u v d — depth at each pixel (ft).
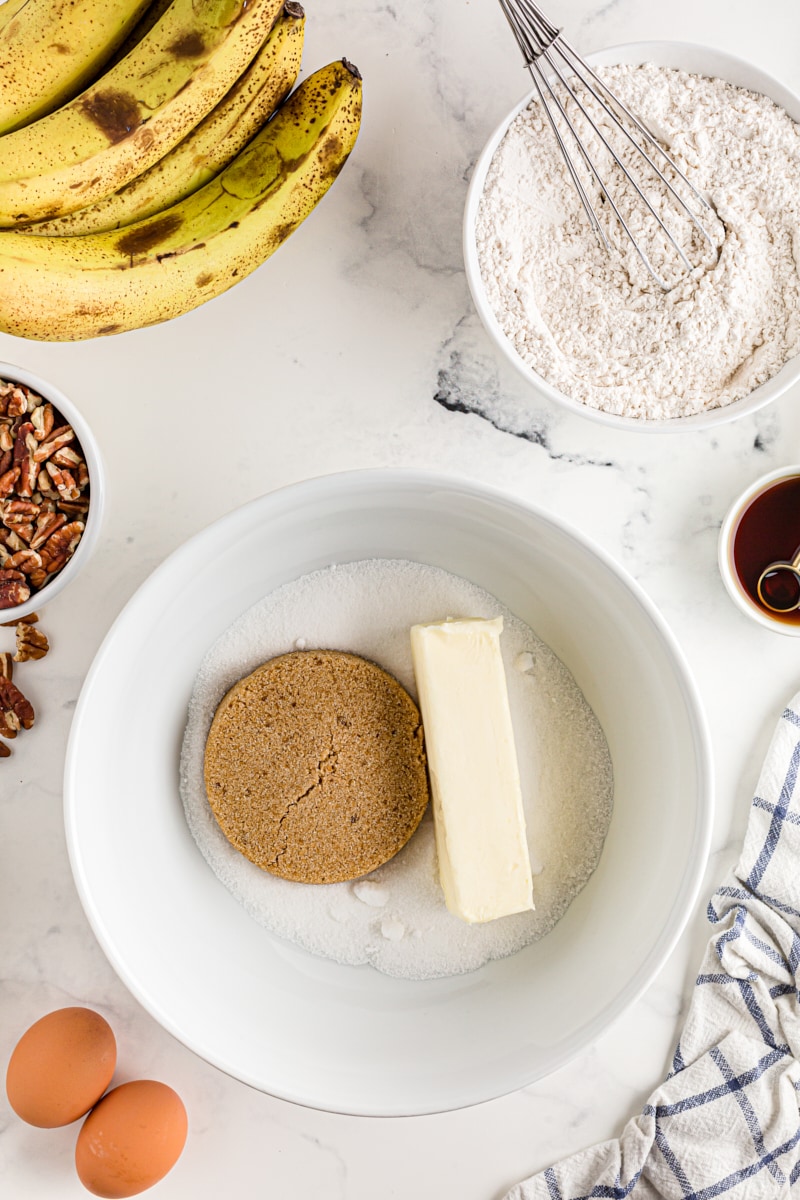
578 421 2.34
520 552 2.20
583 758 2.27
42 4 1.96
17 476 2.21
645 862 2.17
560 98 2.16
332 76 2.11
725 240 2.18
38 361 2.29
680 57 2.15
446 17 2.26
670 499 2.35
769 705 2.38
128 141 1.99
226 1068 2.09
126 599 2.31
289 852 2.22
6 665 2.28
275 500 2.08
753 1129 2.31
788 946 2.34
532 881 2.23
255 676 2.23
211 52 1.96
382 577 2.27
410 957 2.24
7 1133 2.34
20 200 1.99
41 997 2.33
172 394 2.30
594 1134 2.36
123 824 2.16
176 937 2.17
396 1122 2.37
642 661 2.16
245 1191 2.35
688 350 2.19
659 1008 2.38
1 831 2.32
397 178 2.29
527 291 2.19
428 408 2.33
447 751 2.14
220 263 2.10
